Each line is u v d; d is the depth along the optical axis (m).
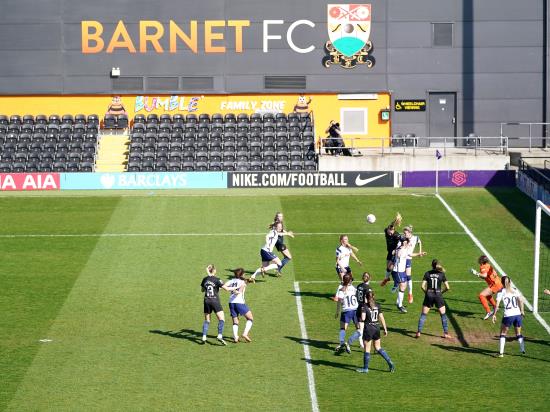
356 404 37.75
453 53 84.44
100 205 69.50
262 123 81.69
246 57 84.50
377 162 77.56
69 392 38.88
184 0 84.12
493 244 61.00
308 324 46.94
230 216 66.81
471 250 59.75
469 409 37.31
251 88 84.75
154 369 41.31
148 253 58.78
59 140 80.75
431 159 77.56
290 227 64.44
